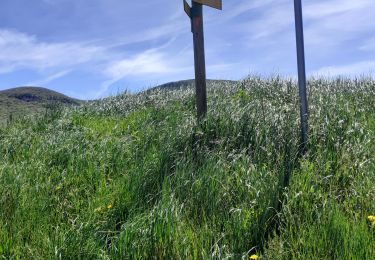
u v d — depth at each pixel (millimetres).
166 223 1603
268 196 1810
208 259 1459
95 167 2541
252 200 1840
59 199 2199
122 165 2627
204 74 2934
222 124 2689
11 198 2062
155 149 2676
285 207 1752
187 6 2869
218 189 1941
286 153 2301
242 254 1520
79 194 2309
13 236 1708
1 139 3414
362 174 2062
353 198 1856
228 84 4918
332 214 1634
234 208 1760
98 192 2217
